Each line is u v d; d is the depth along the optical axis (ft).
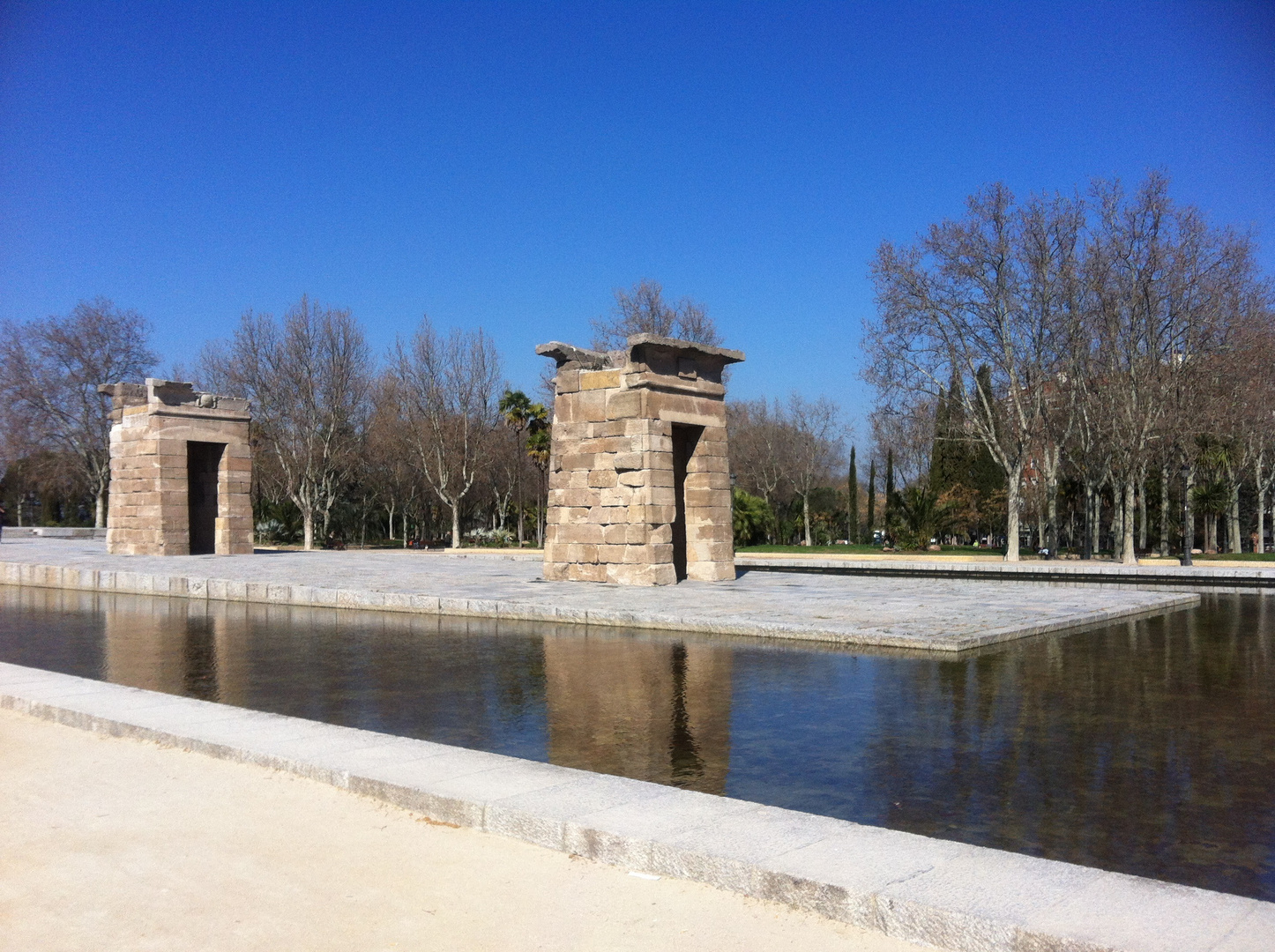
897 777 25.40
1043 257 117.08
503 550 138.72
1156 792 24.03
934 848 17.04
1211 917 13.97
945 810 22.74
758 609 54.85
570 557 72.69
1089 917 13.93
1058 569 98.27
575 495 72.69
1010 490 118.93
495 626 55.06
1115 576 92.68
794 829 18.11
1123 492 130.52
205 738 26.00
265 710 34.60
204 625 58.34
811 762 26.99
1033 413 124.98
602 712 33.27
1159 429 113.09
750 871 16.08
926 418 127.24
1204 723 31.17
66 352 178.81
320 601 67.51
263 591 70.74
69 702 31.01
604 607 55.52
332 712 34.09
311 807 21.06
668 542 70.79
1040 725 30.99
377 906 15.83
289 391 176.86
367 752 24.43
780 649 45.21
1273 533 168.04
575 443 72.95
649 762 27.20
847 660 42.11
